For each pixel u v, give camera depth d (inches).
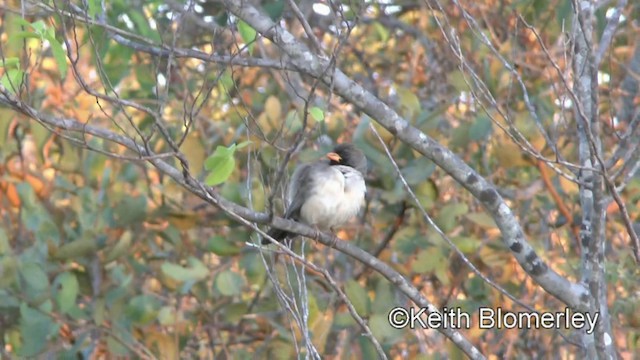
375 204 538.6
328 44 597.6
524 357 511.2
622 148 331.6
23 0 338.3
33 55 528.7
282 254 365.1
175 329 478.3
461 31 555.8
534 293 498.0
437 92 582.6
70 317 483.8
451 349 454.0
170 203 504.4
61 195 527.2
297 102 528.1
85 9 333.1
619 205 315.3
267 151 480.7
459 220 519.2
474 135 484.7
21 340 464.1
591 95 314.0
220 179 321.7
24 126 532.7
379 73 626.5
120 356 484.7
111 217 484.1
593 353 362.9
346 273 527.5
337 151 459.8
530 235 514.3
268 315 485.4
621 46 566.3
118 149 511.2
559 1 468.8
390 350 496.4
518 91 533.0
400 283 368.5
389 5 621.6
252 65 357.4
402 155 485.1
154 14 439.2
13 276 459.8
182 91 543.8
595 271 319.6
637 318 475.5
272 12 428.8
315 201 428.8
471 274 503.5
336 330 471.2
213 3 512.7
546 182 491.8
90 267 481.7
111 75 462.3
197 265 469.1
